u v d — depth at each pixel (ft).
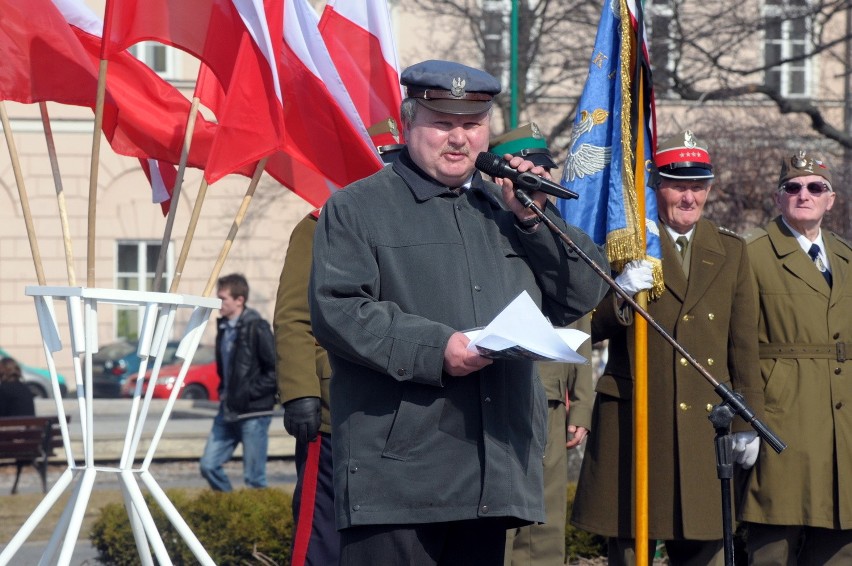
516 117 107.65
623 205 38.75
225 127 33.14
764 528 42.11
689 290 39.93
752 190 105.70
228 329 80.18
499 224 26.91
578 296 26.86
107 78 37.32
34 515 30.63
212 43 34.35
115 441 106.93
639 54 39.42
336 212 26.25
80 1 37.47
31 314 182.29
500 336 23.67
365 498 25.46
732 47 130.11
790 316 42.29
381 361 24.91
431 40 168.04
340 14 41.81
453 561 26.66
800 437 41.42
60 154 184.75
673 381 39.63
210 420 129.08
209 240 185.26
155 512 53.42
